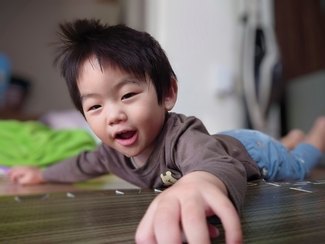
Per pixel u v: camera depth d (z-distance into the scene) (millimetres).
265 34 1703
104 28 588
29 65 2568
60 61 612
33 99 2555
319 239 355
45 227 437
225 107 1669
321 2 2012
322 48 2006
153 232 317
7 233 417
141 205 521
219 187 382
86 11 2471
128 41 554
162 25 1588
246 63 1670
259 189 593
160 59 580
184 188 349
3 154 1420
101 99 532
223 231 365
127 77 524
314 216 432
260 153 779
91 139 1573
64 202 587
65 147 1461
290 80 1963
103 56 529
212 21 1658
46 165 1385
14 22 2570
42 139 1520
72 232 409
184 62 1600
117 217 462
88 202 571
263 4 1736
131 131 536
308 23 1996
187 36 1614
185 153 534
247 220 417
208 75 1642
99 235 391
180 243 301
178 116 626
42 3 2578
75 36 578
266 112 1691
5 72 2324
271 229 386
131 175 693
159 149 598
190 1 1620
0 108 2305
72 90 580
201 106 1623
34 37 2584
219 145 535
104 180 1091
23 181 991
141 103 531
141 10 1800
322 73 1778
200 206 323
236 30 1706
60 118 2115
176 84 622
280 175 822
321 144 1144
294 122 1925
